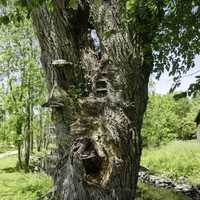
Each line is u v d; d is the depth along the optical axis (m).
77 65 6.28
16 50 28.06
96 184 5.61
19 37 27.83
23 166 27.92
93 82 6.12
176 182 24.78
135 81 6.24
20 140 27.33
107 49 6.16
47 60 6.36
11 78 27.80
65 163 5.86
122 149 5.80
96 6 6.24
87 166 5.72
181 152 30.91
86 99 5.99
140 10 6.44
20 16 5.50
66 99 6.00
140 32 6.47
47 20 6.28
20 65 27.89
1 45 27.77
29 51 28.20
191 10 7.27
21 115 27.47
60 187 5.82
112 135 5.78
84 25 6.48
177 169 27.39
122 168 5.77
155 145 39.69
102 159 5.67
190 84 6.33
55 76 6.23
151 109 40.16
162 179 24.72
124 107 6.00
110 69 6.11
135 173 6.05
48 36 6.30
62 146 5.94
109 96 6.00
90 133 5.77
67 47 6.27
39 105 28.33
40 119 30.19
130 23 6.36
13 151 49.38
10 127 27.39
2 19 5.43
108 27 6.18
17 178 18.67
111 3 6.25
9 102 27.45
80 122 5.84
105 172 5.67
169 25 7.48
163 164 28.97
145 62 6.54
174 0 7.05
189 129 50.56
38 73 28.00
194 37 7.68
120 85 6.08
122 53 6.14
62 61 6.14
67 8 6.23
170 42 7.82
